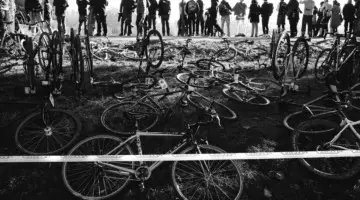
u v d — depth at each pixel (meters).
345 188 4.12
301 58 6.69
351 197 4.02
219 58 9.94
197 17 14.44
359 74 6.80
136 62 9.41
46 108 4.53
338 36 7.14
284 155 3.57
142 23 12.44
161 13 14.03
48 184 4.12
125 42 11.54
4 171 4.24
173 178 3.74
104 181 3.91
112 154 3.90
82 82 5.97
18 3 12.07
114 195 3.82
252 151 4.84
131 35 13.94
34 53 5.54
